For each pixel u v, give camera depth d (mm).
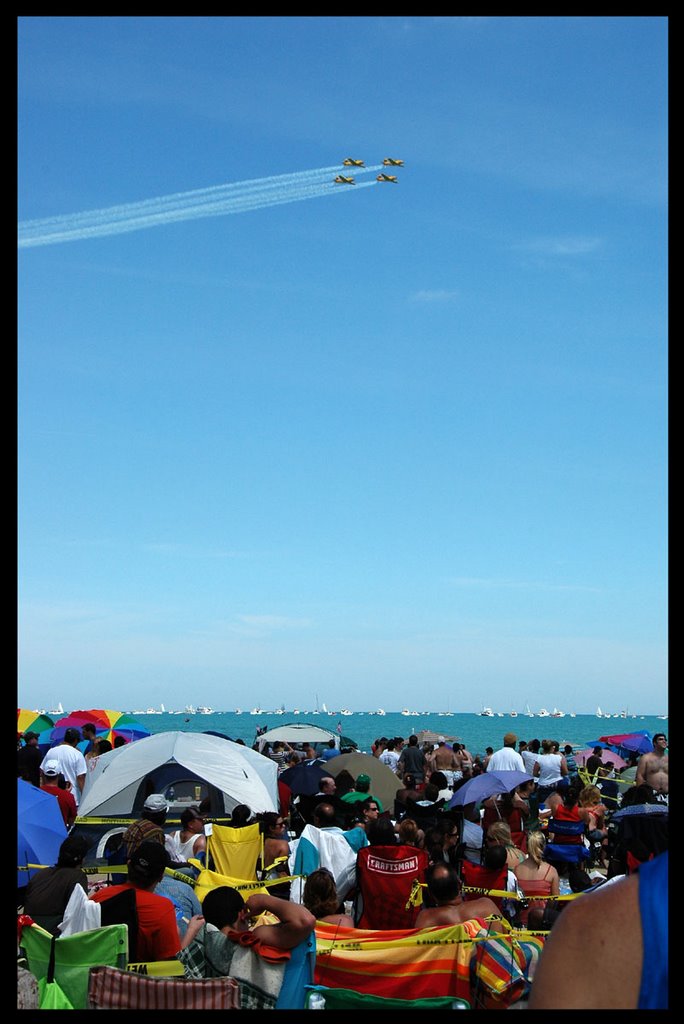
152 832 8570
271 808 13602
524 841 14719
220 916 6145
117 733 23656
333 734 30234
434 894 7469
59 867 7633
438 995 6309
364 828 13633
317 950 6531
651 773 15320
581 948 1564
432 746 27453
